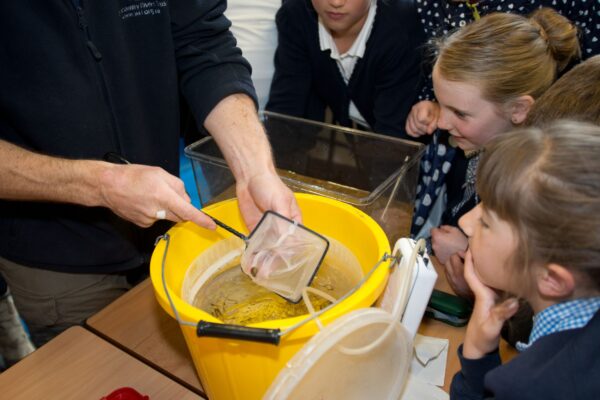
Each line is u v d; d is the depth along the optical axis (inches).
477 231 24.2
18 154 30.7
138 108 37.5
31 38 30.8
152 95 38.7
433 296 32.9
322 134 50.0
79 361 29.5
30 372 28.8
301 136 51.4
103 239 38.8
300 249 27.0
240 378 23.0
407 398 26.7
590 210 18.6
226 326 20.0
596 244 18.7
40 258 38.3
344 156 49.7
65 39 32.0
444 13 54.8
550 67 41.5
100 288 41.9
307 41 62.8
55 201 32.9
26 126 33.3
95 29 33.2
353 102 65.8
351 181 50.6
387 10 58.3
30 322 43.1
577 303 20.9
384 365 23.3
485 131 43.4
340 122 68.7
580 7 48.3
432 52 52.7
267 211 28.7
